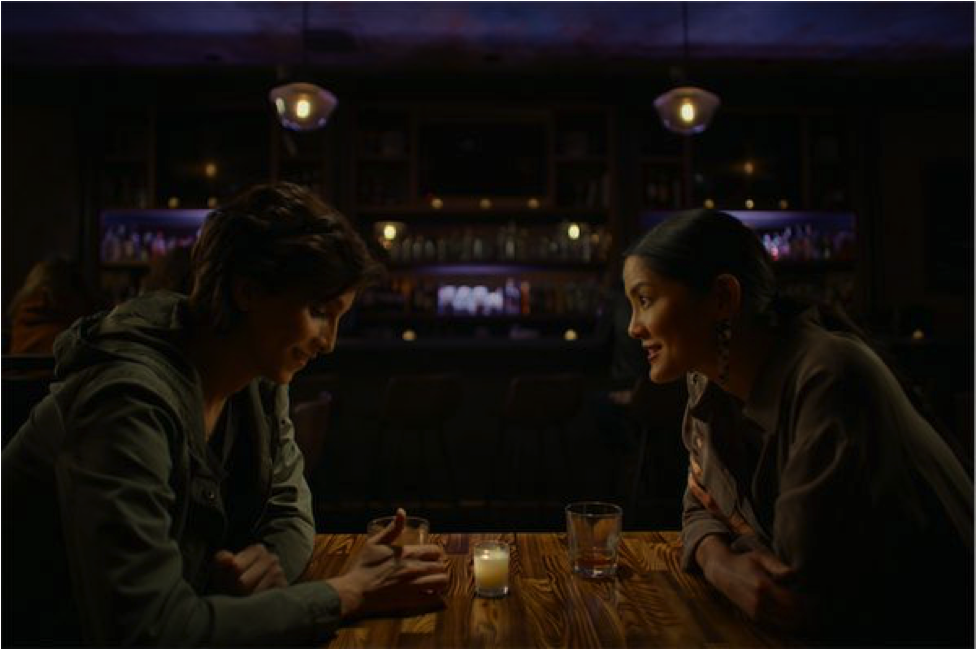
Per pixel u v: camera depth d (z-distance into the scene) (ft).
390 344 16.47
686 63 17.34
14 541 3.36
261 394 4.37
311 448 9.05
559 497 15.75
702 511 4.28
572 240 21.25
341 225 3.50
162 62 19.63
